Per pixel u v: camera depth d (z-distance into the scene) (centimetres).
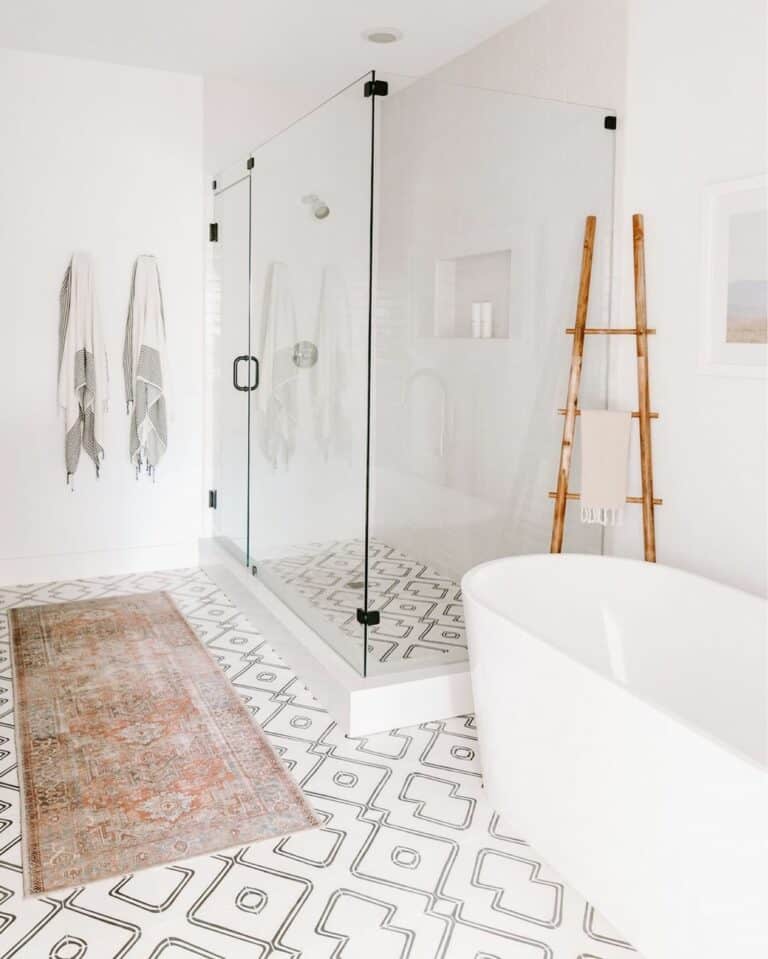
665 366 295
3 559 418
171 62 404
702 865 155
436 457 289
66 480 424
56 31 365
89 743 258
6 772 241
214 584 430
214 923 180
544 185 300
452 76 394
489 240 292
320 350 306
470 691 283
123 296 423
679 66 279
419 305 283
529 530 313
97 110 407
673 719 157
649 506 295
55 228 406
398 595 281
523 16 342
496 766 220
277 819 219
